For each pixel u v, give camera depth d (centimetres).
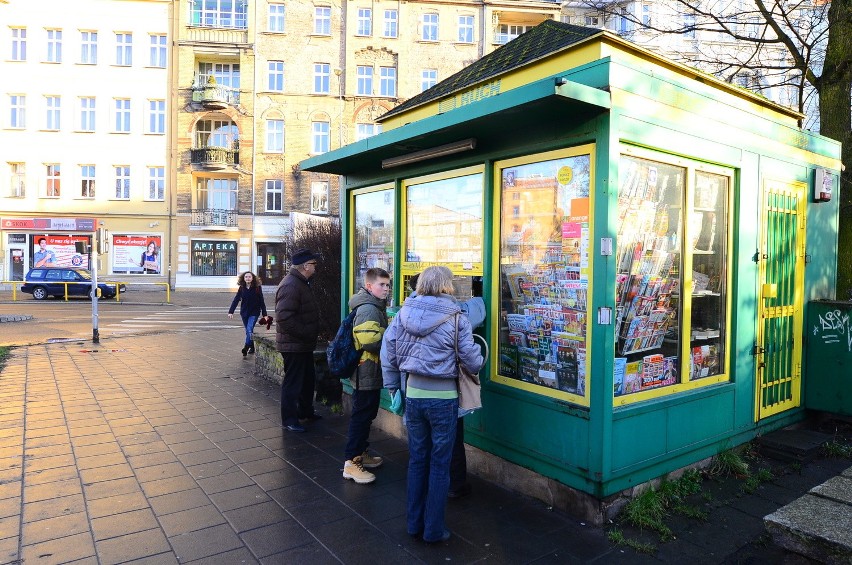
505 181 430
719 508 383
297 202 3397
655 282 402
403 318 349
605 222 350
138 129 3316
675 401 402
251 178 3362
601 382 352
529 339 412
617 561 322
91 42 3291
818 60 909
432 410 339
